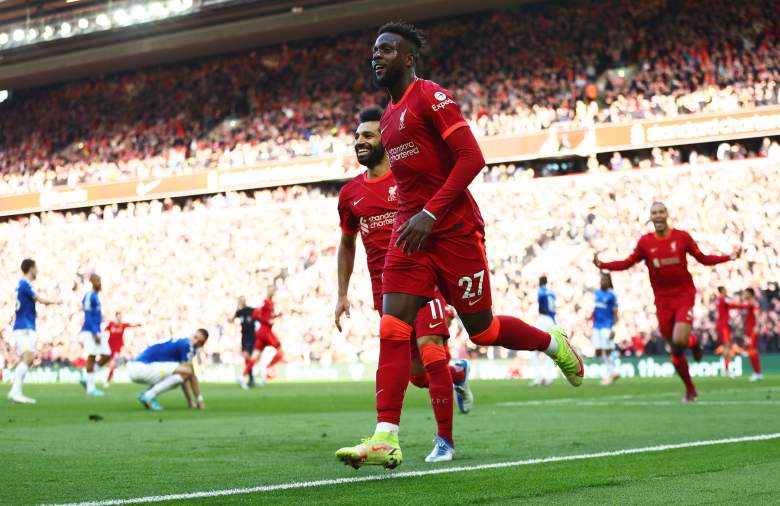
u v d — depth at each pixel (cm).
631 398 1210
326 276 2689
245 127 3075
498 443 584
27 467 488
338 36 3048
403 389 411
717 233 2281
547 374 1736
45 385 2305
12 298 3241
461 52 2806
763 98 2358
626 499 333
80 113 3406
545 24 2725
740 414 831
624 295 2309
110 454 559
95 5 3105
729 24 2480
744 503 321
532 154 2475
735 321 2195
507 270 2462
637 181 2384
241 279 2844
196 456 540
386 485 380
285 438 674
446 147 423
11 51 3262
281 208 2841
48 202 3281
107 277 3075
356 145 541
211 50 3139
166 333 2923
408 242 405
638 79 2531
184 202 3108
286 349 2642
